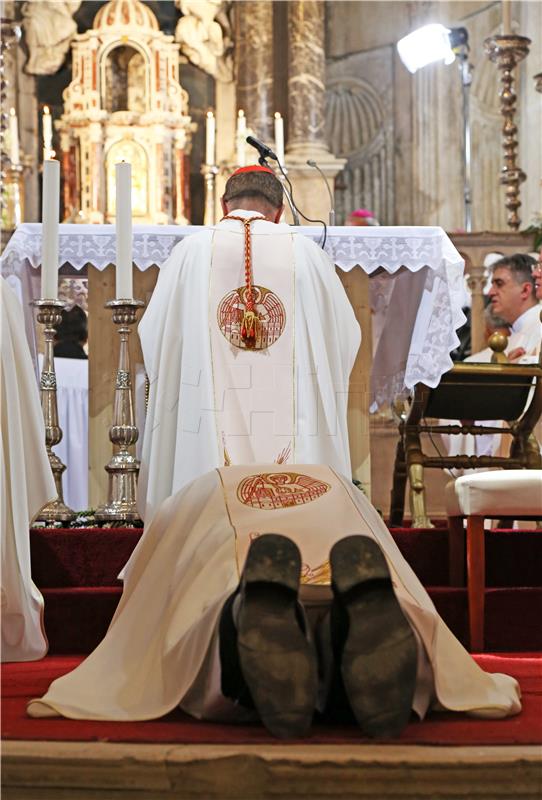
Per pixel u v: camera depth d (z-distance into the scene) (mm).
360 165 12648
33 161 11859
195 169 12297
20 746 2381
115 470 4625
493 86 11781
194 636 2748
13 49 12023
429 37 8977
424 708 2754
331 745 2406
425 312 5082
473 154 11969
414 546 4539
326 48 12805
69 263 5199
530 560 4605
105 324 5238
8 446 3865
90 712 2783
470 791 2281
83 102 11734
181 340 4328
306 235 4996
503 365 4973
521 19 11430
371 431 7598
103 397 5223
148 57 11898
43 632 3883
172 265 4391
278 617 2508
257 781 2297
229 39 12430
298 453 4270
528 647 4273
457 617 4246
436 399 5086
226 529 2965
